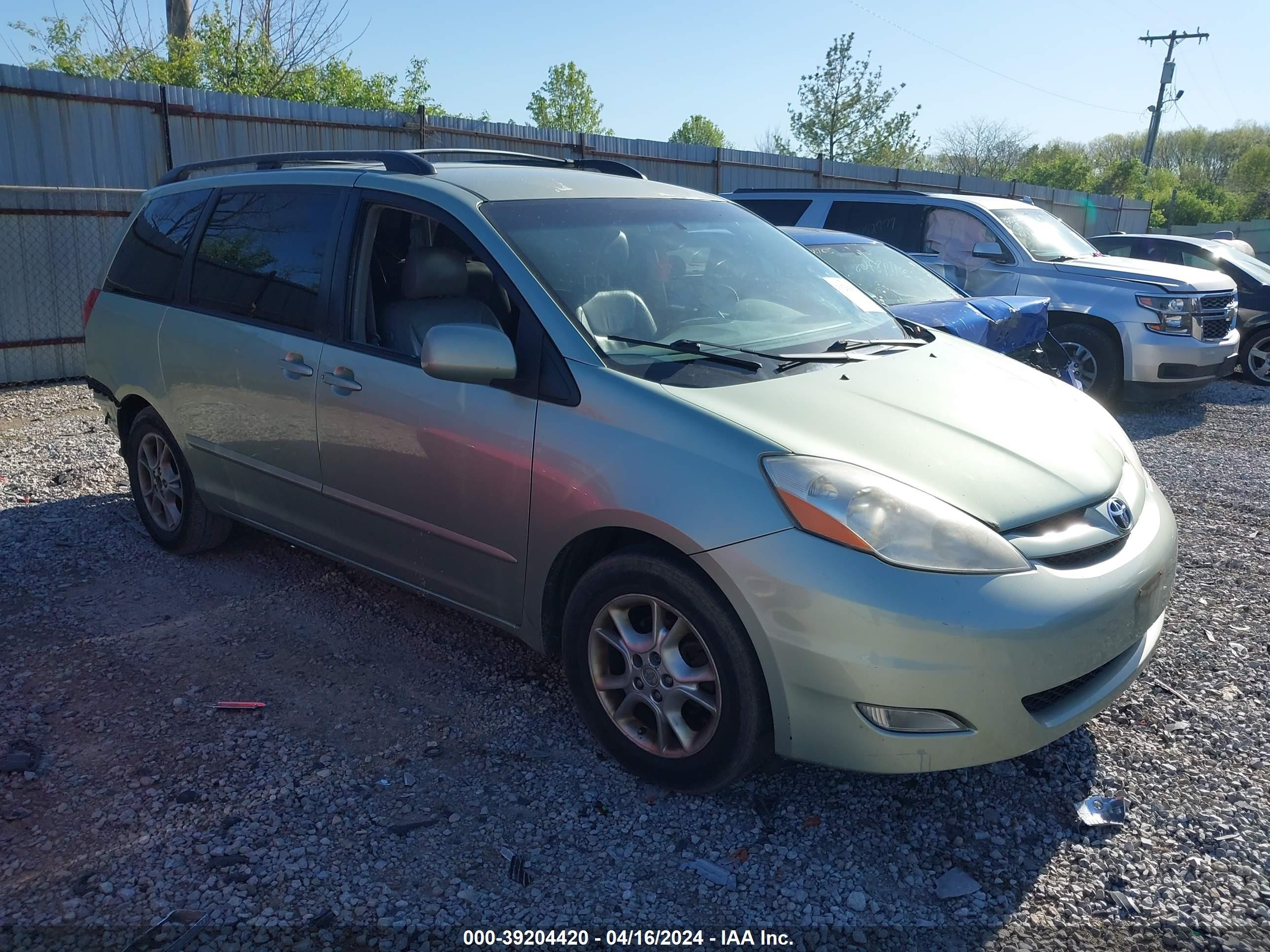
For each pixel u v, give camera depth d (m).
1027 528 2.81
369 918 2.52
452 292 3.75
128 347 4.82
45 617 4.24
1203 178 70.06
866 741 2.65
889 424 3.04
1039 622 2.63
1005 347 6.80
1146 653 3.10
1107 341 9.29
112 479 6.20
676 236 3.97
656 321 3.47
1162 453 7.80
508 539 3.27
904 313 6.32
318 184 4.09
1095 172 48.62
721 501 2.75
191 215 4.69
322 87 19.80
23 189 8.77
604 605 3.07
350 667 3.86
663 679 2.97
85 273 9.55
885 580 2.59
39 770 3.11
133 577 4.71
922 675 2.58
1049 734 2.78
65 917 2.49
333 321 3.84
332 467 3.84
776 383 3.17
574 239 3.62
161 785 3.05
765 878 2.71
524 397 3.20
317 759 3.21
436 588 3.64
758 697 2.78
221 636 4.11
